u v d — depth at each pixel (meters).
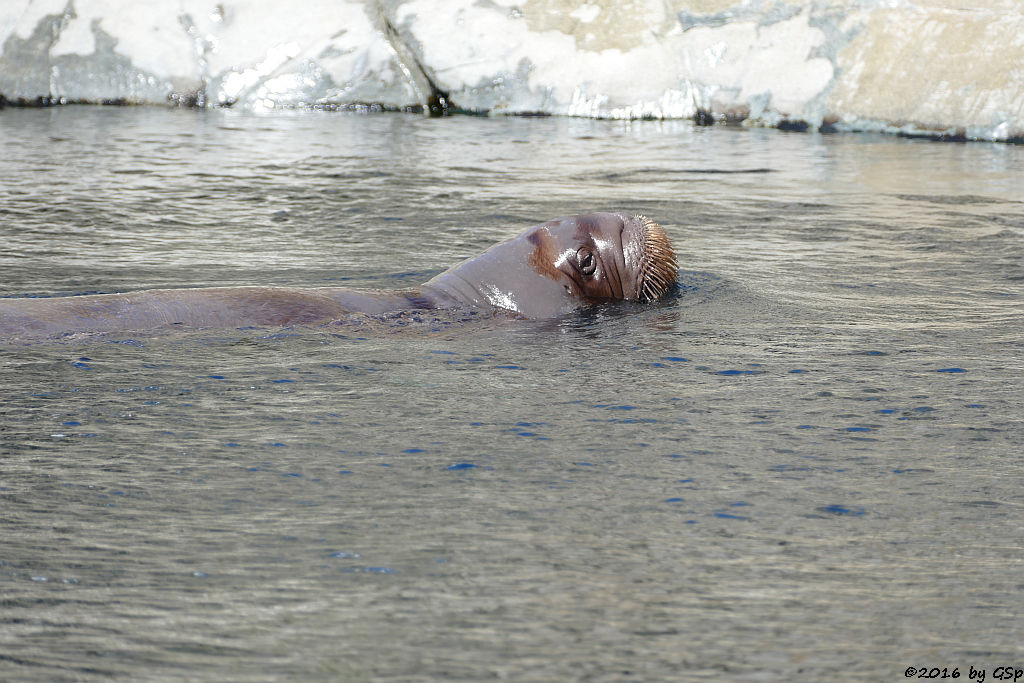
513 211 28.86
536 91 48.72
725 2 47.53
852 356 16.69
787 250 24.66
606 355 16.89
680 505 11.07
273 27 50.25
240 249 24.52
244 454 12.48
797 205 29.77
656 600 9.04
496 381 15.45
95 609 8.80
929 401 14.54
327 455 12.46
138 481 11.63
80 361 15.76
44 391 14.56
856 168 35.59
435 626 8.58
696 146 40.62
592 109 48.03
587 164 36.66
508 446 12.79
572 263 20.33
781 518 10.77
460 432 13.27
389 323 18.47
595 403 14.45
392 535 10.27
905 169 35.31
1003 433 13.33
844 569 9.66
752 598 9.10
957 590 9.28
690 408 14.23
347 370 15.84
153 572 9.47
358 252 24.31
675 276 20.91
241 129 44.56
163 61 50.03
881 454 12.60
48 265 22.59
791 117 45.16
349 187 32.41
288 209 29.23
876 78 43.84
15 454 12.40
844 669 8.06
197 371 15.56
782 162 36.91
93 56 50.09
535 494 11.34
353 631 8.49
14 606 8.84
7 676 7.82
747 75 46.38
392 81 50.03
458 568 9.59
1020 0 42.75
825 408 14.23
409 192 31.59
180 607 8.85
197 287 20.94
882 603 9.05
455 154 38.66
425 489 11.45
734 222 27.70
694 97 47.16
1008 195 30.77
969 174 34.25
